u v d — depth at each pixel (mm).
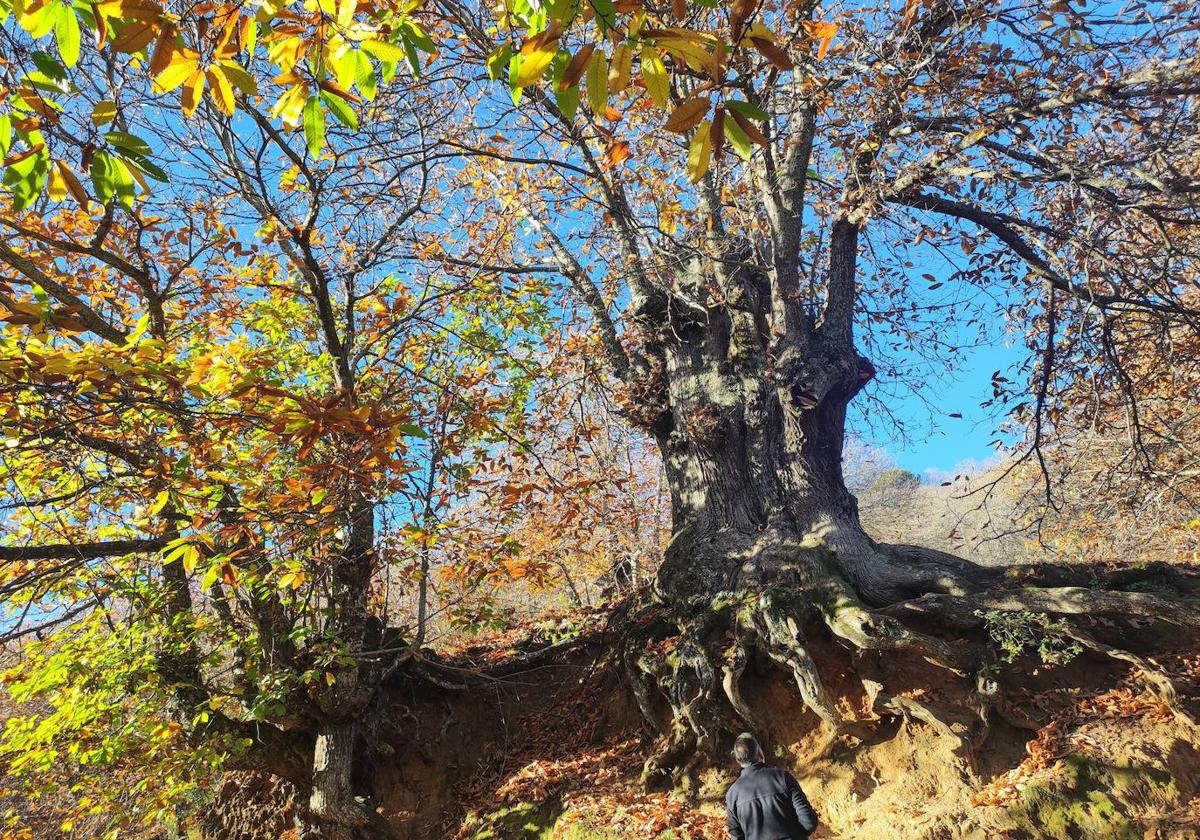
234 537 6387
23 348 4027
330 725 10258
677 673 9406
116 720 9617
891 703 8242
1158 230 9664
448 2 7020
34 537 8500
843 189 10445
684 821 8281
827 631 9359
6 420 4594
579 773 9945
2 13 2779
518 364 11203
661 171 11203
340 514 6664
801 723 8883
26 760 9344
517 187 12266
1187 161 8844
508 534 9766
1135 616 8500
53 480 7863
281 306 11078
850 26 8914
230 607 9812
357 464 5148
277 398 4738
